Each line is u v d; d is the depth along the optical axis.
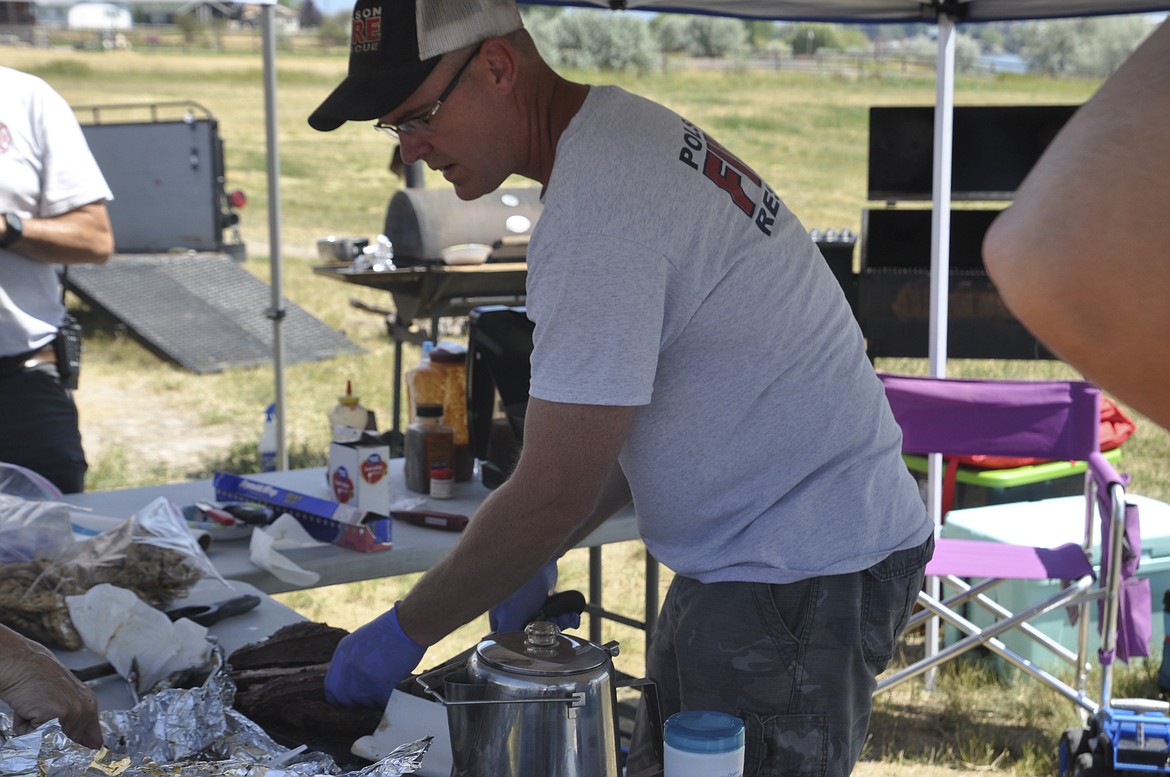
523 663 1.38
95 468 6.74
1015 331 5.24
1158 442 7.71
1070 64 39.47
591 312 1.54
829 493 1.74
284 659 1.83
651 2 4.05
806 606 1.74
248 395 8.55
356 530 2.43
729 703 1.77
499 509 1.61
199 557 2.12
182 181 11.41
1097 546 3.88
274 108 5.17
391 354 9.79
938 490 4.02
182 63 39.44
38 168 3.16
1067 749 3.26
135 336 9.66
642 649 4.47
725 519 1.76
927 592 3.99
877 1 3.98
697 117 31.31
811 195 20.66
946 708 3.98
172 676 1.75
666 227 1.57
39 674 1.50
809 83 39.75
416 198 6.36
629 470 1.78
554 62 43.16
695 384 1.67
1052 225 0.68
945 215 3.92
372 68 1.63
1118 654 3.57
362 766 1.56
